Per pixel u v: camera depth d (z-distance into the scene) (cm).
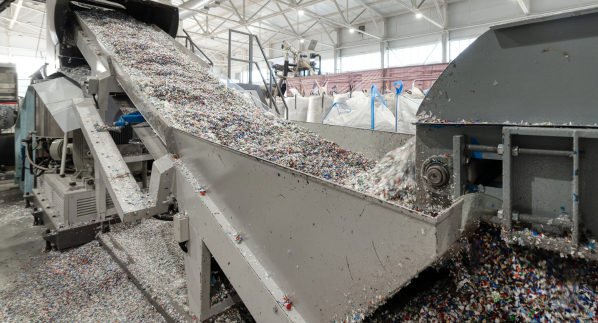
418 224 60
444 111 84
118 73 210
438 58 1271
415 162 91
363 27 1512
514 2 1077
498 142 74
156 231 256
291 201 92
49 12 272
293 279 95
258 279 104
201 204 130
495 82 74
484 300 77
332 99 506
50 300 180
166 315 156
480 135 77
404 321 84
